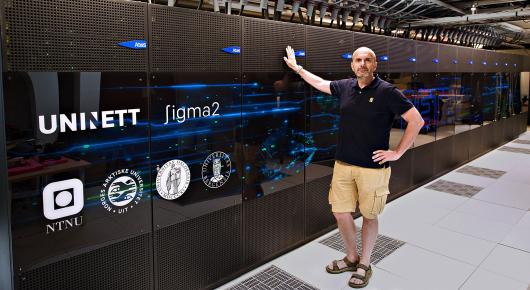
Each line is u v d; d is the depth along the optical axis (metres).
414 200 4.69
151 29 2.16
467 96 6.60
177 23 2.28
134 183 2.17
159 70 2.21
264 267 3.03
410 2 4.33
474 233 3.68
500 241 3.50
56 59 1.80
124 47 2.04
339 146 2.78
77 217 1.94
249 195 2.89
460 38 6.89
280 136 3.08
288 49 3.01
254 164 2.90
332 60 3.49
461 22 5.32
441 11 5.43
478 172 6.14
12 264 1.76
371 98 2.56
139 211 2.22
